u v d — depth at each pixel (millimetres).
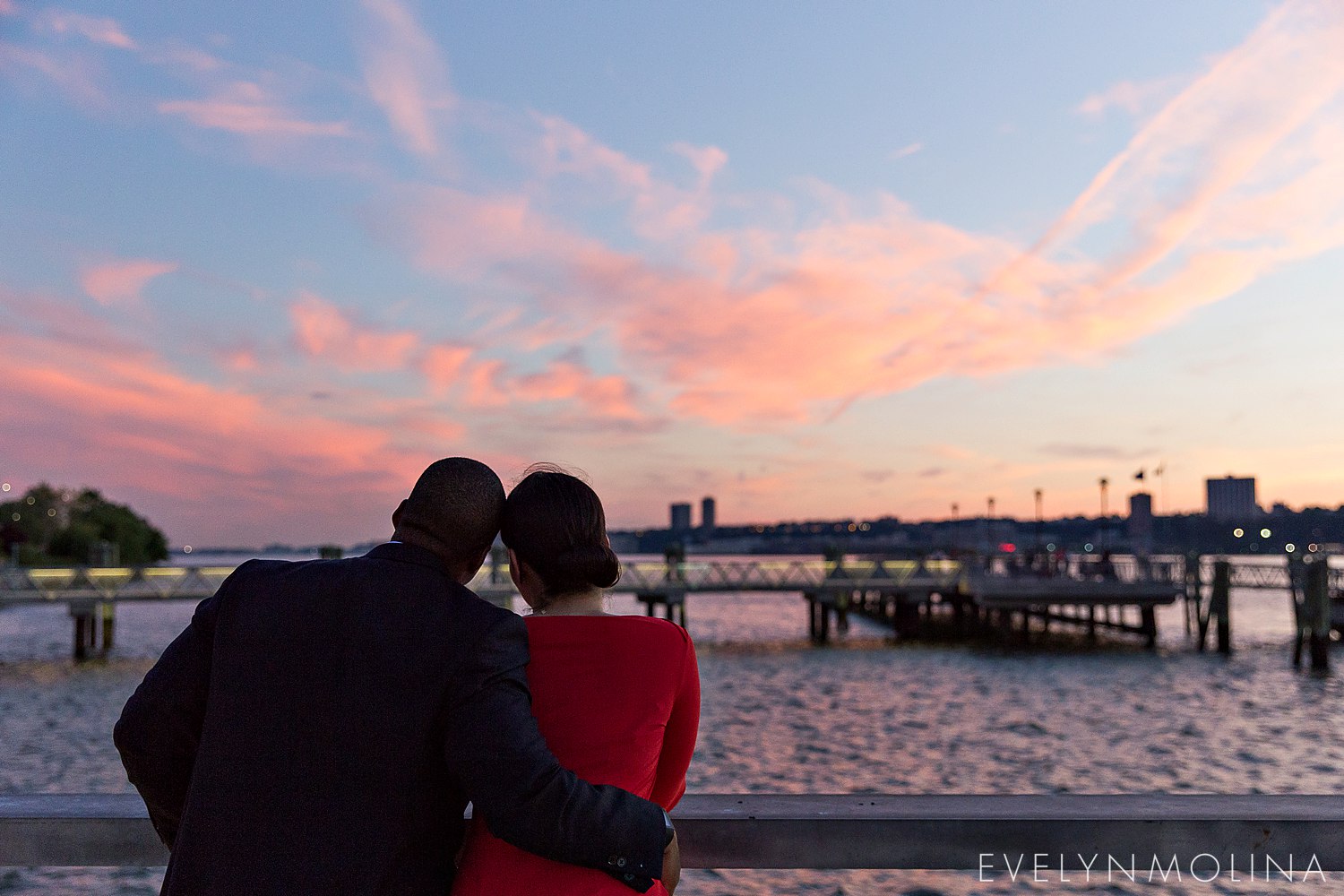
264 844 1316
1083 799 2004
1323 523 185250
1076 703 20125
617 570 1587
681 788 1583
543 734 1459
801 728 16500
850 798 2004
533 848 1304
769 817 1884
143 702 1478
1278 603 74875
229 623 1458
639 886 1353
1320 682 24297
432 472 1562
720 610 68250
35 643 37969
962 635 38781
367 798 1323
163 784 1505
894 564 37812
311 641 1388
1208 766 13172
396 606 1404
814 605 37344
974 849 1882
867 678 25172
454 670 1354
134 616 55875
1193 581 36656
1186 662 29266
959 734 15938
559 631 1514
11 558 68750
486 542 1566
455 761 1317
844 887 5273
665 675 1501
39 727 17141
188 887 1338
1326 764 13344
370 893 1296
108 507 99938
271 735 1357
